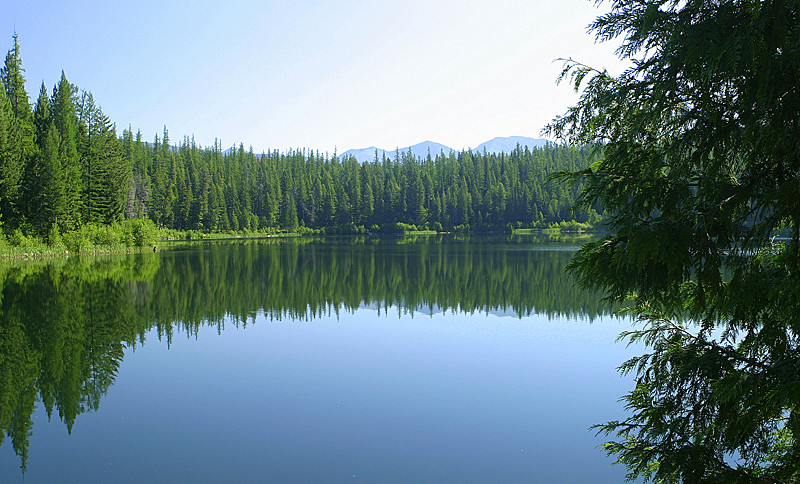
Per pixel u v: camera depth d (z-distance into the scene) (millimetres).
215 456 7516
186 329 15711
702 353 3268
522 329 15328
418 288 24031
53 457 7520
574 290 22656
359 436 8109
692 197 3025
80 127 51000
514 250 46469
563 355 12406
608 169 3359
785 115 2564
